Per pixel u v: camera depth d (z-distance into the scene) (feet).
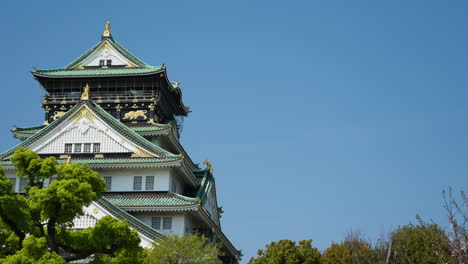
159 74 266.57
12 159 132.57
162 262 179.83
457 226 116.88
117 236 130.21
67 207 125.39
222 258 269.64
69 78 270.26
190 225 227.81
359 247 242.99
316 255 266.57
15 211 123.34
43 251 119.65
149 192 226.79
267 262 267.80
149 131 251.60
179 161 225.15
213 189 270.46
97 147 234.17
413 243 162.61
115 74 267.80
